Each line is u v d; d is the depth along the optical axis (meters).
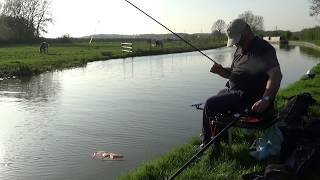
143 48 62.88
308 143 5.28
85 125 12.02
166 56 50.84
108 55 46.88
